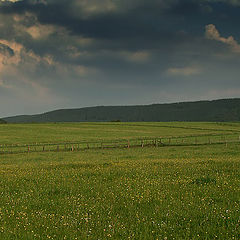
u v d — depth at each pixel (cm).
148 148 6106
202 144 6644
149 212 1045
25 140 8669
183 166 2164
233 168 1953
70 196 1324
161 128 13725
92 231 889
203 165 2167
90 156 4641
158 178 1673
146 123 17488
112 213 1054
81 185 1536
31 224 957
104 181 1647
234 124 16438
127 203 1161
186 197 1216
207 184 1447
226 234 828
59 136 9888
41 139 8956
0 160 4475
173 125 15662
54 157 4706
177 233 864
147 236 841
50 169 2348
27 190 1473
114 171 1980
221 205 1090
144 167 2189
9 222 985
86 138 9188
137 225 922
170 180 1602
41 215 1047
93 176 1806
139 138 8931
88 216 1031
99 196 1296
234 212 998
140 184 1498
